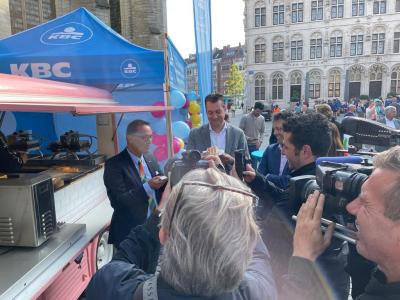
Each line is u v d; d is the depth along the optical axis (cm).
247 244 84
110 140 436
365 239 85
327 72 4066
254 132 729
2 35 562
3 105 152
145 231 127
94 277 103
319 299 99
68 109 180
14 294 165
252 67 4338
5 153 264
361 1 3838
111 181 261
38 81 246
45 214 208
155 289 86
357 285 112
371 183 85
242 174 165
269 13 4150
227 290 82
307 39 4066
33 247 203
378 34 3853
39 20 793
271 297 92
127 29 1192
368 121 202
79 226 248
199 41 511
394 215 79
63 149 391
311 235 102
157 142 534
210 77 570
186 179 92
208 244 79
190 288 82
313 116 171
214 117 371
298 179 127
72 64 348
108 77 352
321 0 3941
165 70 374
